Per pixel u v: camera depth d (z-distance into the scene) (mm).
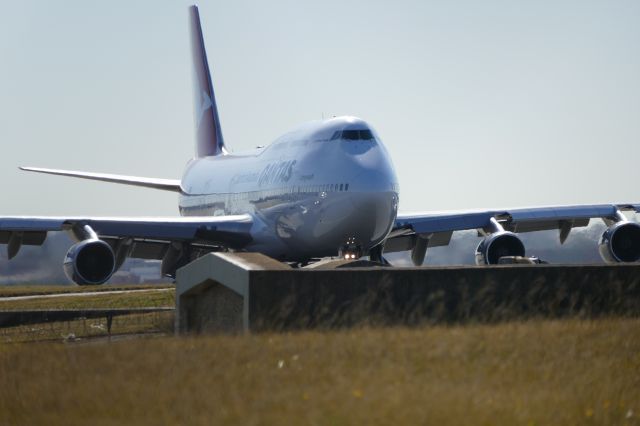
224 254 91312
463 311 87812
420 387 55281
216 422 50281
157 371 61656
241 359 64312
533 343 68750
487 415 51375
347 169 140500
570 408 54469
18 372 66188
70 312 118875
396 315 86188
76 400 55938
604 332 74938
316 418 49906
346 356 63812
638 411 56125
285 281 83875
